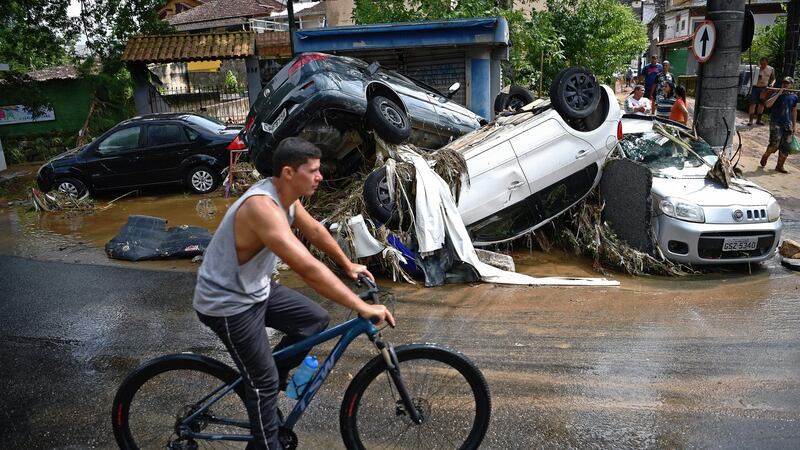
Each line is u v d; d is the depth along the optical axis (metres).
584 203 7.57
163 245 7.74
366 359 4.64
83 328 5.48
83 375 4.59
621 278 6.84
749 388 4.14
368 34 11.90
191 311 5.84
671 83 14.28
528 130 7.13
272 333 5.27
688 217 6.73
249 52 15.72
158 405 3.54
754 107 16.00
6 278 6.96
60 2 16.45
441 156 6.89
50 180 11.17
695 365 4.50
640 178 6.81
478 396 3.16
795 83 16.73
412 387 3.17
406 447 3.27
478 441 3.21
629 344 4.89
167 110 17.14
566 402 4.00
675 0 41.44
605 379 4.31
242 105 19.00
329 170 8.10
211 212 9.77
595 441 3.55
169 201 11.08
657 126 8.28
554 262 7.40
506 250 7.70
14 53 16.16
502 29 11.45
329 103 6.97
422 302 5.98
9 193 12.70
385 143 7.16
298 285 6.53
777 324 5.27
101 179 11.26
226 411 3.41
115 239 7.81
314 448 3.53
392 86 8.02
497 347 4.88
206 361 3.08
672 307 5.75
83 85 17.03
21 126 16.91
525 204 7.20
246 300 2.76
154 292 6.38
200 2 44.72
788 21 16.38
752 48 20.52
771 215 6.82
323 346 4.86
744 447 3.47
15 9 15.87
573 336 5.07
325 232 3.05
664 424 3.72
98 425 3.88
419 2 14.90
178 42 16.06
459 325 5.37
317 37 12.09
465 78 12.31
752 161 12.59
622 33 20.38
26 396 4.28
